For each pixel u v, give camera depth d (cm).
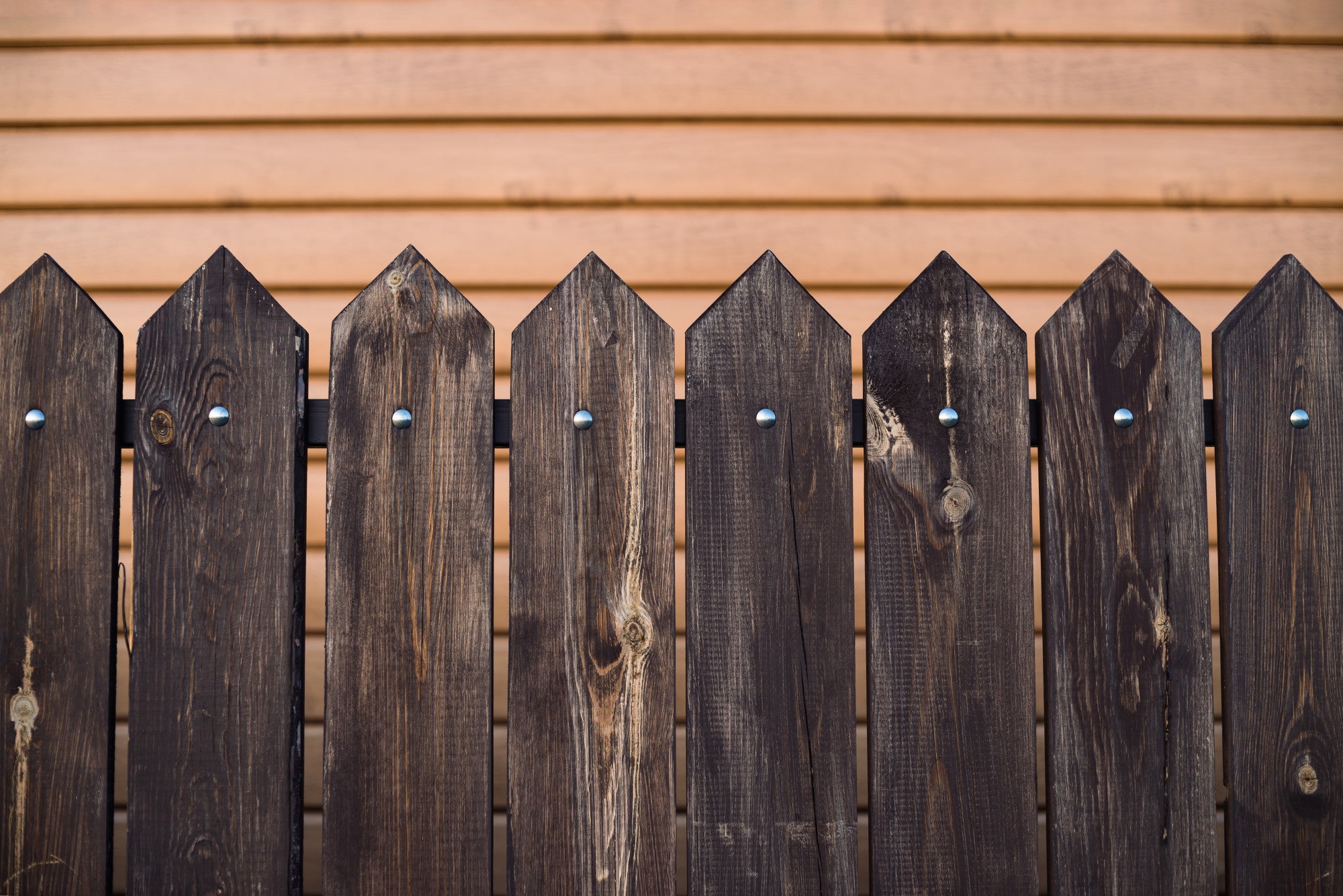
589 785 107
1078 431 111
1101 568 110
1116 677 109
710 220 177
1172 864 108
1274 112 181
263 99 178
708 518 109
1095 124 180
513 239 177
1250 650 110
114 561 109
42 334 110
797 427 110
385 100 178
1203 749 109
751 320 111
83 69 178
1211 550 172
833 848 107
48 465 109
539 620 108
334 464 109
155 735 107
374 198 177
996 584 110
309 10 179
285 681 108
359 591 108
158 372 110
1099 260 178
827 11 180
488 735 108
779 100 179
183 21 179
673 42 179
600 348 111
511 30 179
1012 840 108
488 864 107
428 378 110
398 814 107
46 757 107
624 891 107
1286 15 182
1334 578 111
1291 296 113
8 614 108
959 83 180
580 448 110
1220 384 112
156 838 106
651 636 109
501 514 170
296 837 108
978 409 111
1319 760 109
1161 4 182
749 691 108
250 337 111
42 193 176
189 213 176
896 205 178
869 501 110
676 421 113
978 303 112
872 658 109
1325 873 108
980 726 109
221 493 109
